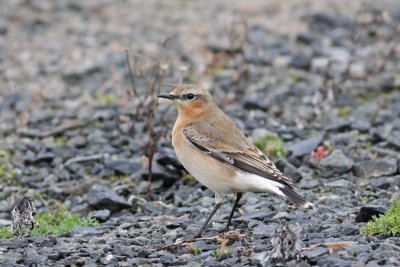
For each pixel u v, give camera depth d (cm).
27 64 2367
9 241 1173
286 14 2875
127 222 1308
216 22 2773
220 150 1184
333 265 977
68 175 1599
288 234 988
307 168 1552
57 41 2575
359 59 2317
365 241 1066
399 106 1959
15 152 1730
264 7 2978
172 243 1145
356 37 2022
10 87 2188
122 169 1584
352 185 1425
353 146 1667
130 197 1450
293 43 2538
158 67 1723
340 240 1073
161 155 1550
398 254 1002
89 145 1756
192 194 1465
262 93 2086
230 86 2116
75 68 2317
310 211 1272
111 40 2578
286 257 987
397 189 1384
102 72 2281
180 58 2362
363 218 1170
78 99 2080
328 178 1500
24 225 1186
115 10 2941
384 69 2219
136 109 1814
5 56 2425
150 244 1148
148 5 3023
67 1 2994
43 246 1162
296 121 1875
